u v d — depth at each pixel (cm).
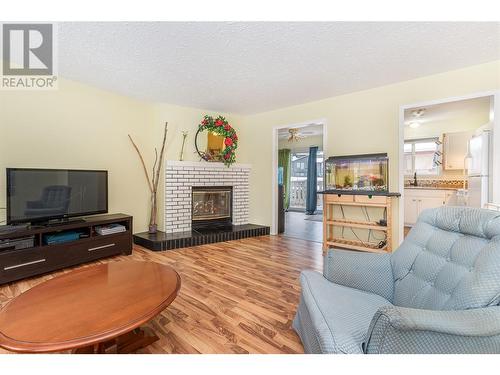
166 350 149
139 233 402
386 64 276
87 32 215
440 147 527
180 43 232
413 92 318
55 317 119
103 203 328
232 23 202
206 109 458
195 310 195
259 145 494
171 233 405
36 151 300
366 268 158
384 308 95
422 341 89
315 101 409
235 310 195
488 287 98
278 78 314
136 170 400
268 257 331
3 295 222
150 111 416
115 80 322
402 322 87
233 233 425
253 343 156
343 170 372
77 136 333
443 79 298
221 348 151
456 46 238
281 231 495
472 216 127
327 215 370
